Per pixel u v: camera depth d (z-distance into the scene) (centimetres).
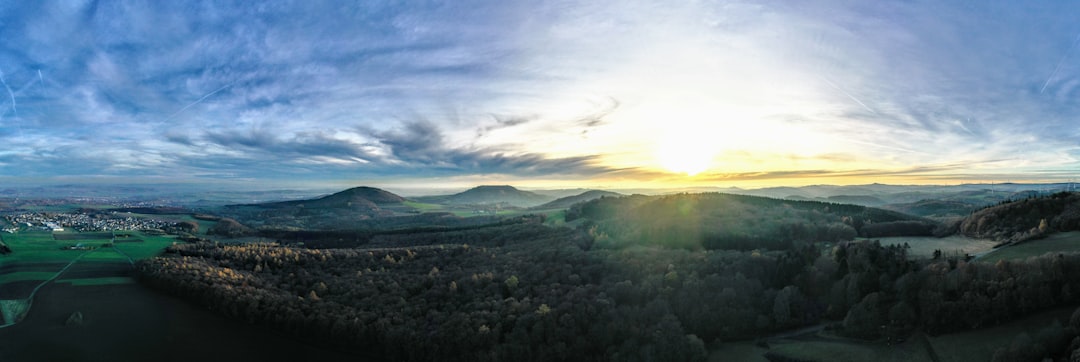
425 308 10738
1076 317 7156
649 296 10000
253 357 9794
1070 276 8000
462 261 14738
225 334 10600
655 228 15762
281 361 9681
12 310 11419
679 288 10175
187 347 10012
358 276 13162
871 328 8600
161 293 12706
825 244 12962
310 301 11369
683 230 15112
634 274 11131
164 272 13262
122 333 10438
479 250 16138
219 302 11562
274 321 10806
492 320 9638
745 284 10088
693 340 8706
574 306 9769
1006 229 12188
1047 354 6800
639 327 9112
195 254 16625
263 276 13550
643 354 8581
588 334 9138
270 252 16312
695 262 11381
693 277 10356
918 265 9800
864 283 9369
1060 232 10800
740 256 11425
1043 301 7862
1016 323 7788
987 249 11075
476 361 8969
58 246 17812
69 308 11606
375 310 10781
